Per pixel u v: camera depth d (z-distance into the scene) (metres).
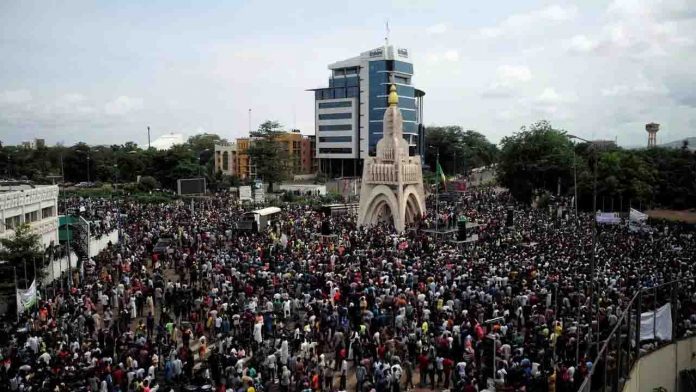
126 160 145.62
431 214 83.19
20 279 43.66
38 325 34.97
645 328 28.34
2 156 136.62
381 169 74.38
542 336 30.36
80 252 56.91
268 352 30.75
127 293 40.06
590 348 28.72
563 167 101.88
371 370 27.97
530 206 105.06
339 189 147.88
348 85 176.62
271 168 142.12
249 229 67.19
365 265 45.47
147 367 28.72
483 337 29.20
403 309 34.12
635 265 43.88
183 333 32.94
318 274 42.28
